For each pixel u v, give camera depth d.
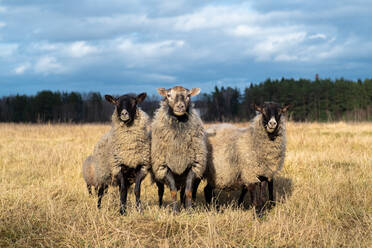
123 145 6.49
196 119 6.64
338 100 69.88
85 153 12.85
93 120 64.19
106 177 7.12
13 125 27.95
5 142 16.75
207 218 5.38
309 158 10.73
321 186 7.70
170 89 6.54
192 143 6.52
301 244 4.69
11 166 11.30
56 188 8.23
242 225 5.40
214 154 7.14
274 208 6.82
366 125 21.64
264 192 6.57
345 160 10.47
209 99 63.09
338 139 14.82
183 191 7.50
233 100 66.75
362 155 11.35
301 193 7.61
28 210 5.85
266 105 6.41
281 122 6.54
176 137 6.44
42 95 66.56
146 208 6.56
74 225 5.01
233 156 6.80
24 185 8.95
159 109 6.83
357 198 6.85
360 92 72.06
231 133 7.14
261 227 5.21
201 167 6.66
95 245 4.59
